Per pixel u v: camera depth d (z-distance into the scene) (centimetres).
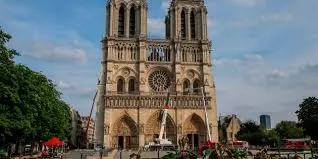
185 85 14375
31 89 7062
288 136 18925
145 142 13312
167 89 14162
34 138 9450
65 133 12794
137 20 14525
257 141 16838
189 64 14412
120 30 14500
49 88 10119
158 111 13575
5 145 8094
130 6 14662
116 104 13350
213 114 14038
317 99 12875
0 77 5788
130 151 10825
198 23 14988
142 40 14175
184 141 7162
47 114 8881
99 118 13375
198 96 13962
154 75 14212
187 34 14762
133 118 13375
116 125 13338
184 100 13862
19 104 6650
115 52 13975
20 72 6819
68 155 7806
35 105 7156
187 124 13838
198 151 4909
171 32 14688
